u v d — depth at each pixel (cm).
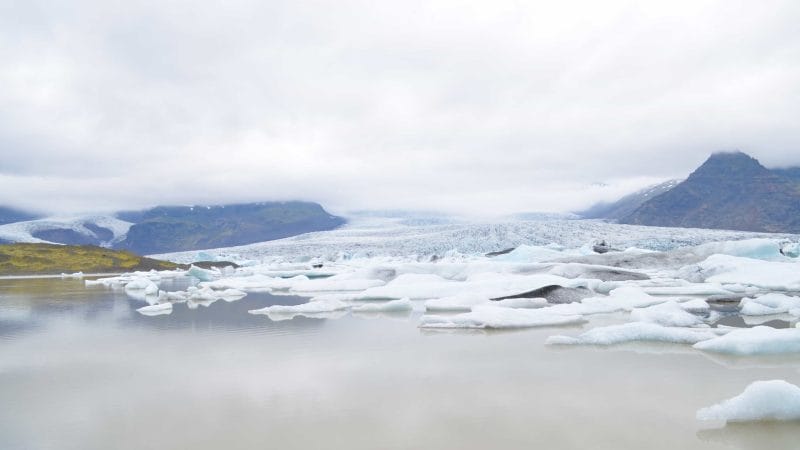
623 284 2323
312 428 561
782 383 577
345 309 1736
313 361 906
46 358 962
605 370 804
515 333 1183
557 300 1770
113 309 1836
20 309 1855
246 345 1074
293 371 832
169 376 809
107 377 807
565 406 626
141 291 2795
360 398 672
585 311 1491
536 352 949
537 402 643
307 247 12019
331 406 639
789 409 558
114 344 1105
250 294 2522
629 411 604
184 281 4009
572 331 1203
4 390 735
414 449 498
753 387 579
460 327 1270
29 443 528
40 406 656
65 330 1322
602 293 2155
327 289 2697
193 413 620
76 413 626
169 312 1719
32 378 805
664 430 540
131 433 554
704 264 2622
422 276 2347
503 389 705
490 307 1423
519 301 1662
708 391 684
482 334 1174
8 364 911
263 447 508
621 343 1021
